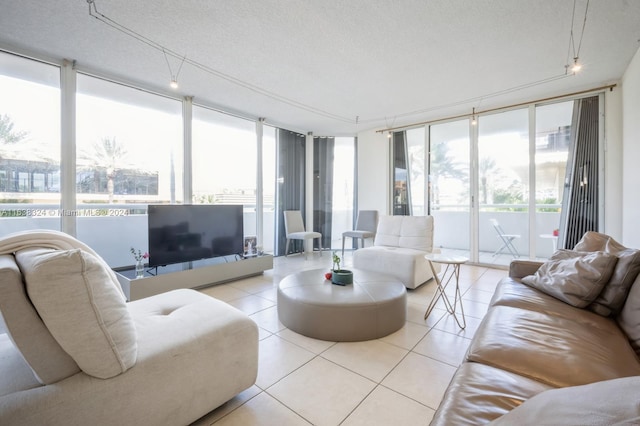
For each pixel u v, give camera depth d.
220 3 2.03
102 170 3.32
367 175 5.59
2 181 2.65
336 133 5.81
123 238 3.52
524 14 2.13
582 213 3.66
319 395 1.45
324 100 3.94
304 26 2.29
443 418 0.80
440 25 2.27
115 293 1.03
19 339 0.85
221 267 3.32
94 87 3.26
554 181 3.85
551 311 1.56
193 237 3.32
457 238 4.65
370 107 4.21
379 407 1.37
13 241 1.05
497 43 2.52
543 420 0.54
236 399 1.42
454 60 2.82
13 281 0.84
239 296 2.96
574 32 2.36
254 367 1.43
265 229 5.41
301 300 2.10
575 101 3.69
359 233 4.88
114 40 2.49
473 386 0.93
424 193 4.95
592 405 0.51
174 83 2.87
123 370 1.00
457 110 4.34
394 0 2.00
